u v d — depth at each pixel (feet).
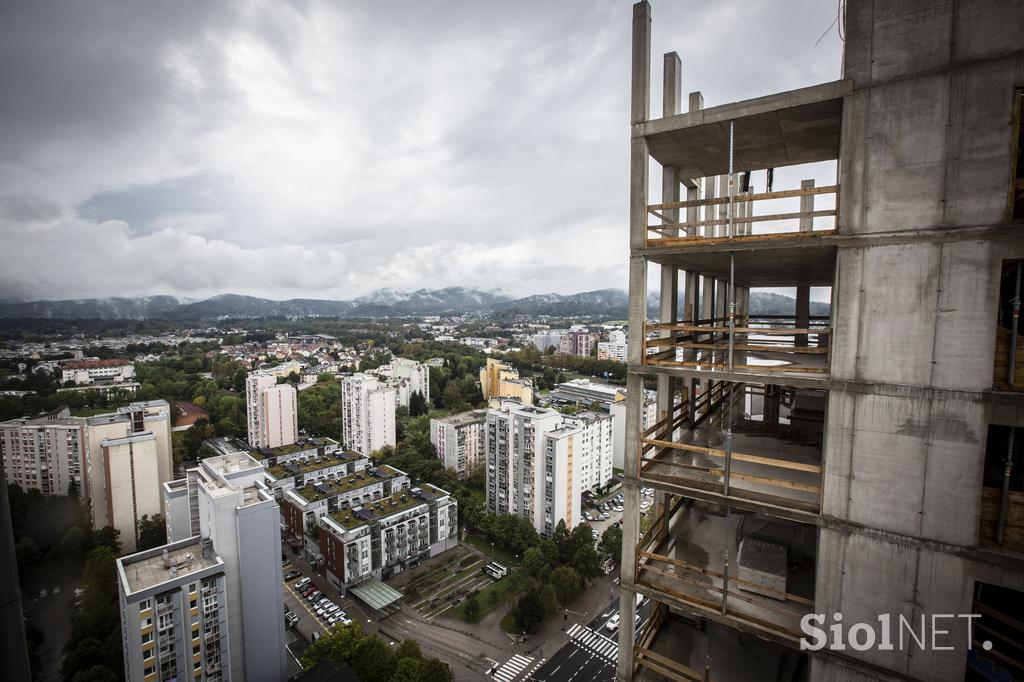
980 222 33.91
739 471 47.85
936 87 34.71
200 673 116.98
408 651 133.80
